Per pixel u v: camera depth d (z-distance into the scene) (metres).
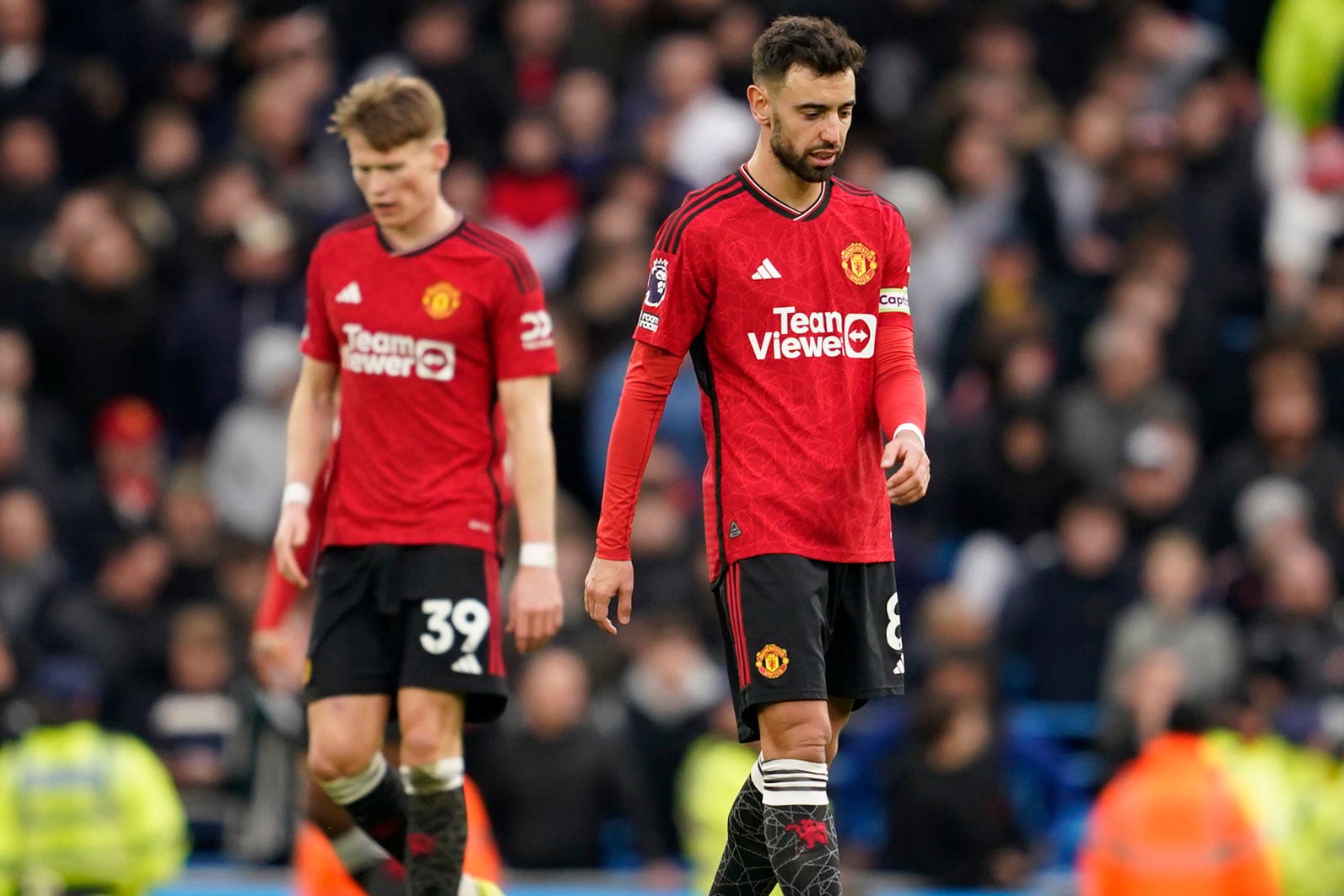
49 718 32.41
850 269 19.03
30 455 45.22
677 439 43.56
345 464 21.72
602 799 37.28
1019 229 48.72
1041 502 42.88
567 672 37.34
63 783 32.03
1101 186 50.34
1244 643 39.12
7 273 49.44
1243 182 49.88
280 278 47.88
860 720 41.03
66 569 43.59
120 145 55.62
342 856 24.48
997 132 50.16
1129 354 44.09
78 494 45.25
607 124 52.12
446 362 21.53
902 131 51.78
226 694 40.03
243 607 40.88
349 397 21.73
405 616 21.41
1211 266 49.16
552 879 36.62
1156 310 46.62
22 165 51.56
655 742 38.28
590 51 53.59
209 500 43.84
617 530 19.19
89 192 49.91
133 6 56.78
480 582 21.45
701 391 19.45
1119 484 43.22
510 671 38.50
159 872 32.56
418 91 21.59
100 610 41.56
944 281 46.84
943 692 36.72
